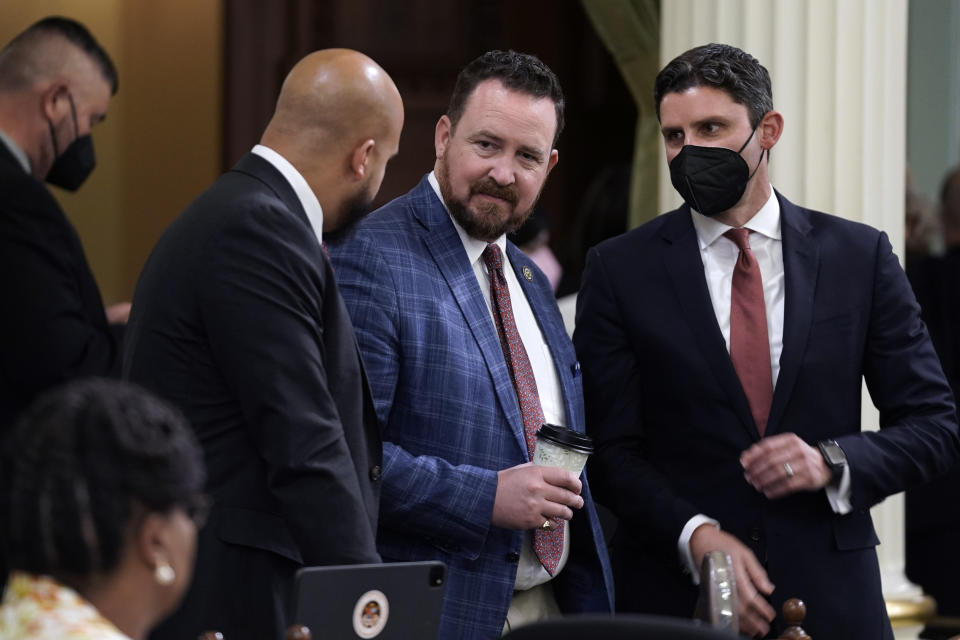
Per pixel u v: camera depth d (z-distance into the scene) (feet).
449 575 29.32
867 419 41.50
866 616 31.48
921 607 44.09
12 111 27.89
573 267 60.90
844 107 42.24
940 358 57.47
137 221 78.28
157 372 25.64
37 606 14.75
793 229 32.55
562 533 31.17
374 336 29.27
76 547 14.65
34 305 25.62
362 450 26.73
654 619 16.03
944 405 32.04
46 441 14.75
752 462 30.27
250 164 26.99
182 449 15.28
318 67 27.25
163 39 78.23
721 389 31.58
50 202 26.37
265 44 78.18
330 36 77.97
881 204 42.73
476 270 31.45
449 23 78.33
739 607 29.99
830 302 31.94
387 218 30.91
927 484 57.82
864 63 42.32
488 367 30.25
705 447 31.73
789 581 31.14
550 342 32.17
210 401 25.59
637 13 57.98
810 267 32.17
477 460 29.81
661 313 32.32
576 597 31.89
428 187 31.68
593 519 31.91
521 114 29.91
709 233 32.71
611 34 58.49
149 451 14.92
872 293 32.32
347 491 24.99
